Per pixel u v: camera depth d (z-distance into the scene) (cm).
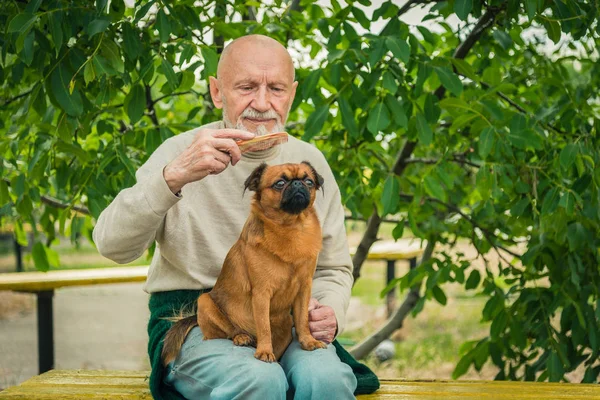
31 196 400
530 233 469
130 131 403
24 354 754
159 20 341
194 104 546
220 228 286
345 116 375
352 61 386
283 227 252
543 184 406
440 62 384
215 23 392
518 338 436
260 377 236
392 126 415
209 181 285
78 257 1445
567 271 432
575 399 293
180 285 288
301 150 308
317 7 441
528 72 485
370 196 457
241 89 285
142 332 877
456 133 449
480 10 378
